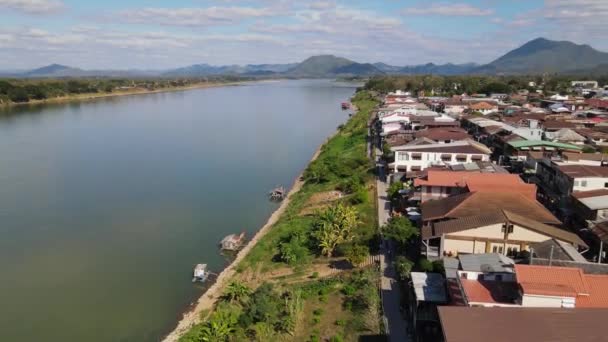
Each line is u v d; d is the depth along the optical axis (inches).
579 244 1578.5
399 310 1481.3
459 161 2839.6
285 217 2513.5
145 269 1982.0
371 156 3646.7
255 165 3769.7
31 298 1761.8
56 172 3476.9
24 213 2628.0
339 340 1352.1
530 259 1286.9
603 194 1930.4
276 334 1425.9
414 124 4055.1
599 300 1065.5
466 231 1636.3
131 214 2628.0
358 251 1819.6
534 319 961.5
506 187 2037.4
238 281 1824.6
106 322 1609.3
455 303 1213.1
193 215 2625.5
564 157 2522.1
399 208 2356.1
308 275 1824.6
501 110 5393.7
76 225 2460.6
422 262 1589.6
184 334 1505.9
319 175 3159.5
